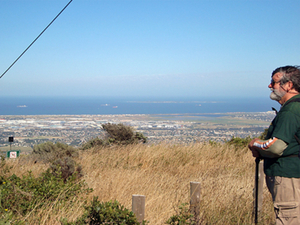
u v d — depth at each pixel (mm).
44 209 3859
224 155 8742
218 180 5469
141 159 8125
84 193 4750
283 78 2732
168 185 5527
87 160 7988
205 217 3865
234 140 10359
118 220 3109
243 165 7637
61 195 4250
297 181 2604
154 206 4176
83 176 5930
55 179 4773
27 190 4223
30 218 3629
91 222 3209
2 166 6215
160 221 3699
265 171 2812
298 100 2641
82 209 3949
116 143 10234
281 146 2520
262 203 4410
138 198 3150
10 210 3793
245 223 3816
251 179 5777
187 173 6984
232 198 4352
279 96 2801
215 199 4320
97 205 3309
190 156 8383
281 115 2621
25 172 6348
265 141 2641
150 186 5199
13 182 4441
